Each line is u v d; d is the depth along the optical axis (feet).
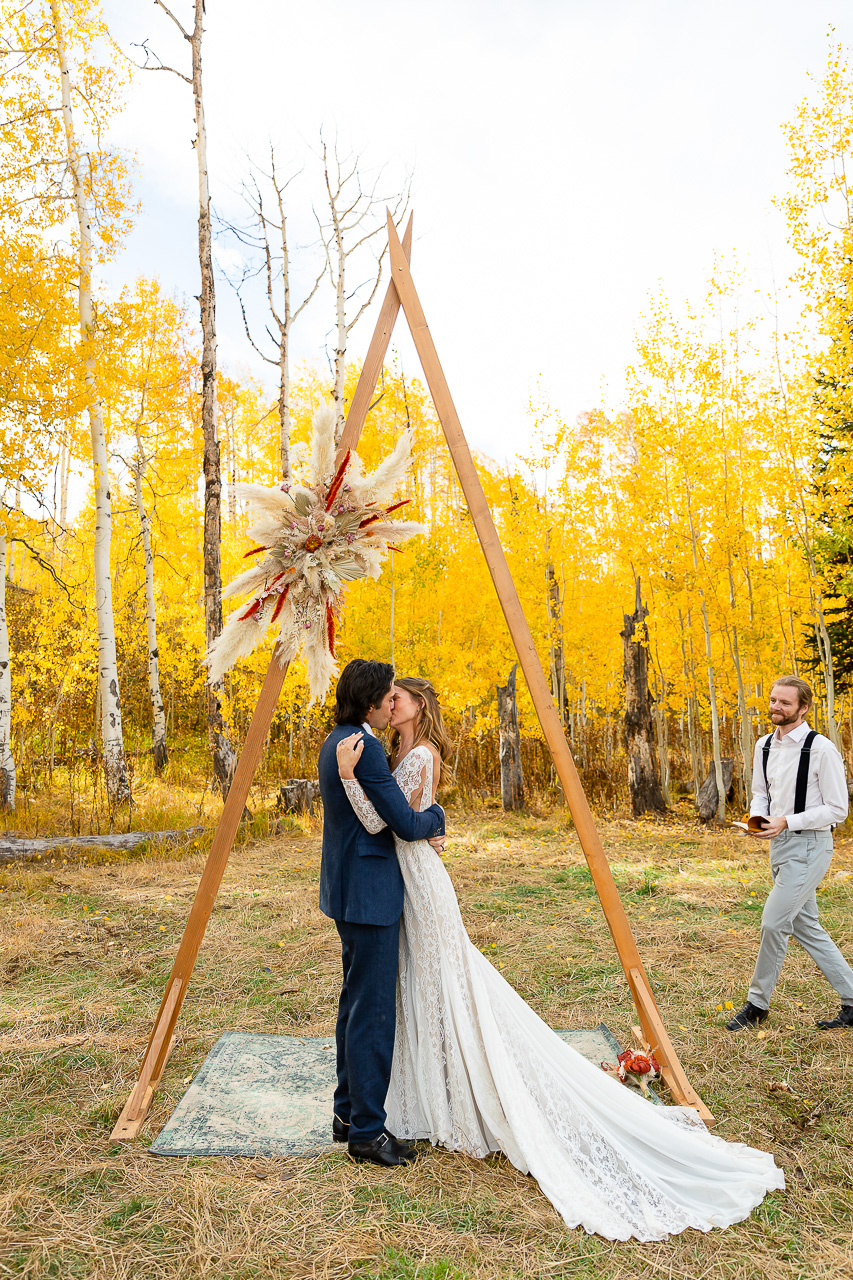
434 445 45.73
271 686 10.28
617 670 48.08
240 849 27.45
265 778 43.68
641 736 37.50
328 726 47.96
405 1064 8.87
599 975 14.35
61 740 48.55
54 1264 6.64
